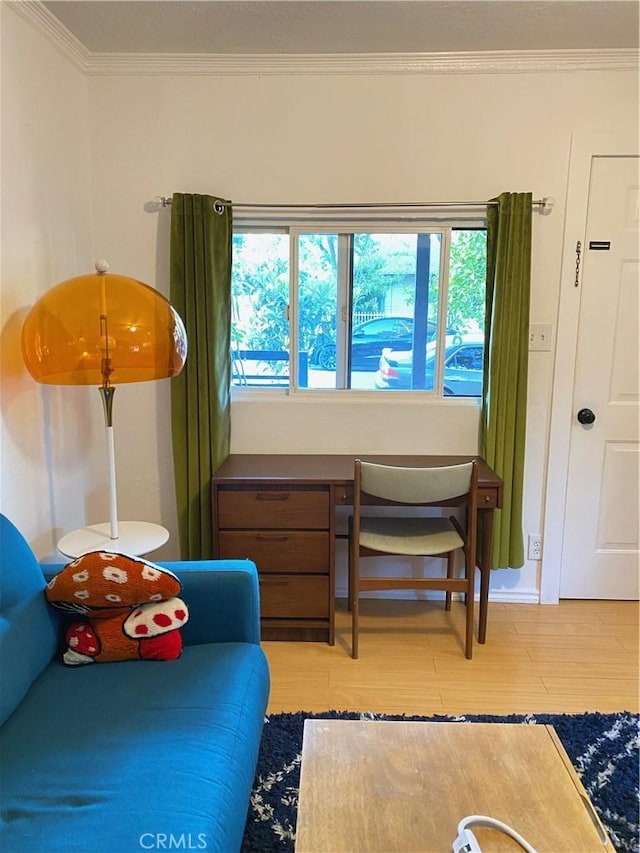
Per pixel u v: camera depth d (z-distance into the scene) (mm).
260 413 2750
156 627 1598
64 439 2342
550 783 1156
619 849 1461
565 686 2172
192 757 1230
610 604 2816
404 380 2770
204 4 2033
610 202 2533
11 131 1947
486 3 2020
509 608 2775
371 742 1268
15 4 1931
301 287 2707
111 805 1106
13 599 1508
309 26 2189
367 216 2602
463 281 2678
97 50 2404
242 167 2562
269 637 2488
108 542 2006
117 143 2545
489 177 2535
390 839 1033
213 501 2385
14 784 1156
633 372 2660
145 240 2605
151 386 2699
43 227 2172
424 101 2496
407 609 2760
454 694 2115
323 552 2404
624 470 2738
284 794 1627
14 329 1975
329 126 2525
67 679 1505
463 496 2318
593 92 2459
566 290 2582
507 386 2543
